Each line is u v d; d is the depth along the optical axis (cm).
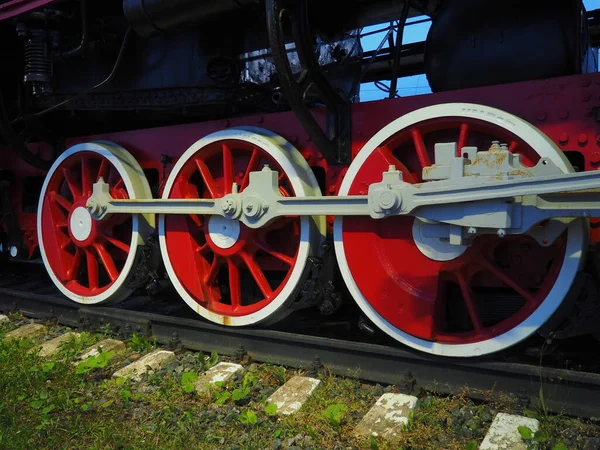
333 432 264
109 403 302
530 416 260
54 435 271
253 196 343
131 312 421
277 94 377
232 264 377
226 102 400
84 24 412
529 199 262
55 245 479
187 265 394
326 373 327
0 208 575
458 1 333
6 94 534
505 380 282
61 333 440
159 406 300
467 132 304
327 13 441
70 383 333
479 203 269
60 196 481
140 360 366
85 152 455
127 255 463
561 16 302
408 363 308
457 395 291
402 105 330
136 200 402
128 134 457
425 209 287
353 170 327
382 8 462
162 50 421
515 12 310
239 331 363
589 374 261
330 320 416
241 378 330
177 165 398
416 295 304
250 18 397
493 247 298
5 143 572
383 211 293
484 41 318
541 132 278
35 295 480
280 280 422
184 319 392
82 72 460
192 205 372
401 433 257
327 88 344
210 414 286
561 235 274
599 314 271
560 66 302
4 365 353
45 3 394
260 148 362
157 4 358
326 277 339
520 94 295
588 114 277
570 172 258
